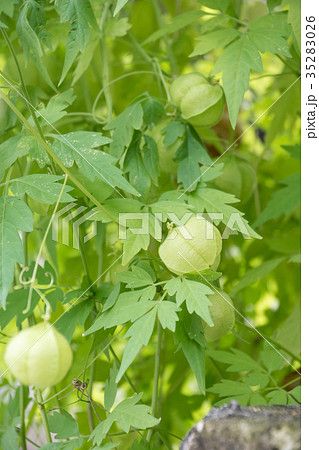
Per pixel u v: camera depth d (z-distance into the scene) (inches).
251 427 13.7
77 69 20.1
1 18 21.0
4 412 21.0
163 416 24.1
